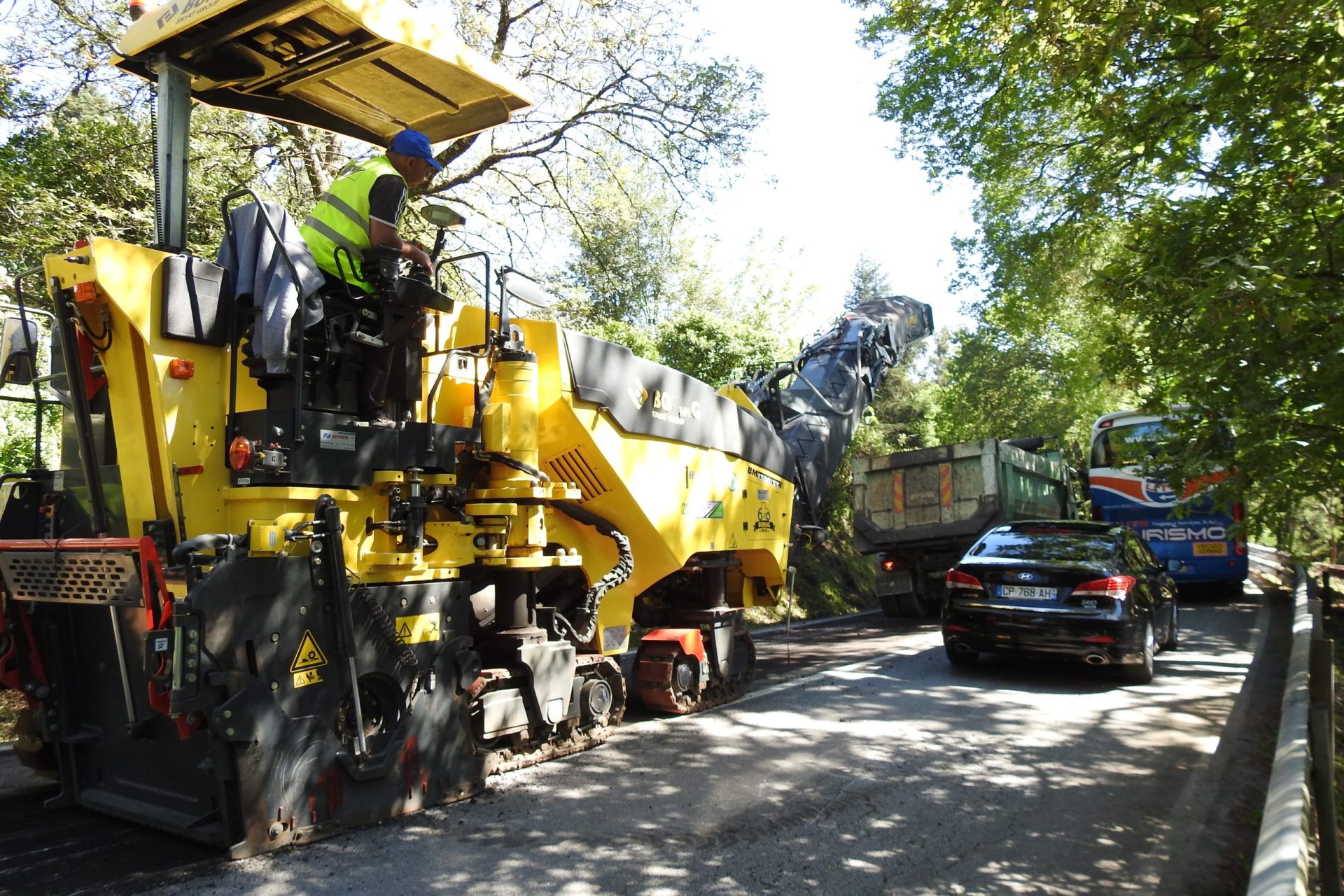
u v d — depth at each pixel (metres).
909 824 4.86
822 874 4.17
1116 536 9.69
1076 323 21.14
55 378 4.91
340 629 4.30
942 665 9.80
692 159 14.32
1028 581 8.85
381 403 4.78
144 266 4.26
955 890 4.05
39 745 5.01
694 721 7.05
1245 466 5.56
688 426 7.05
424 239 13.12
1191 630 12.81
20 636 4.76
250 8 4.43
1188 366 5.57
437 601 4.90
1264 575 23.27
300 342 4.22
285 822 4.16
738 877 4.11
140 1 4.95
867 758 6.07
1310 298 5.05
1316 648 4.27
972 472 14.57
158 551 4.16
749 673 8.22
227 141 11.79
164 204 4.74
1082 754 6.26
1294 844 3.51
